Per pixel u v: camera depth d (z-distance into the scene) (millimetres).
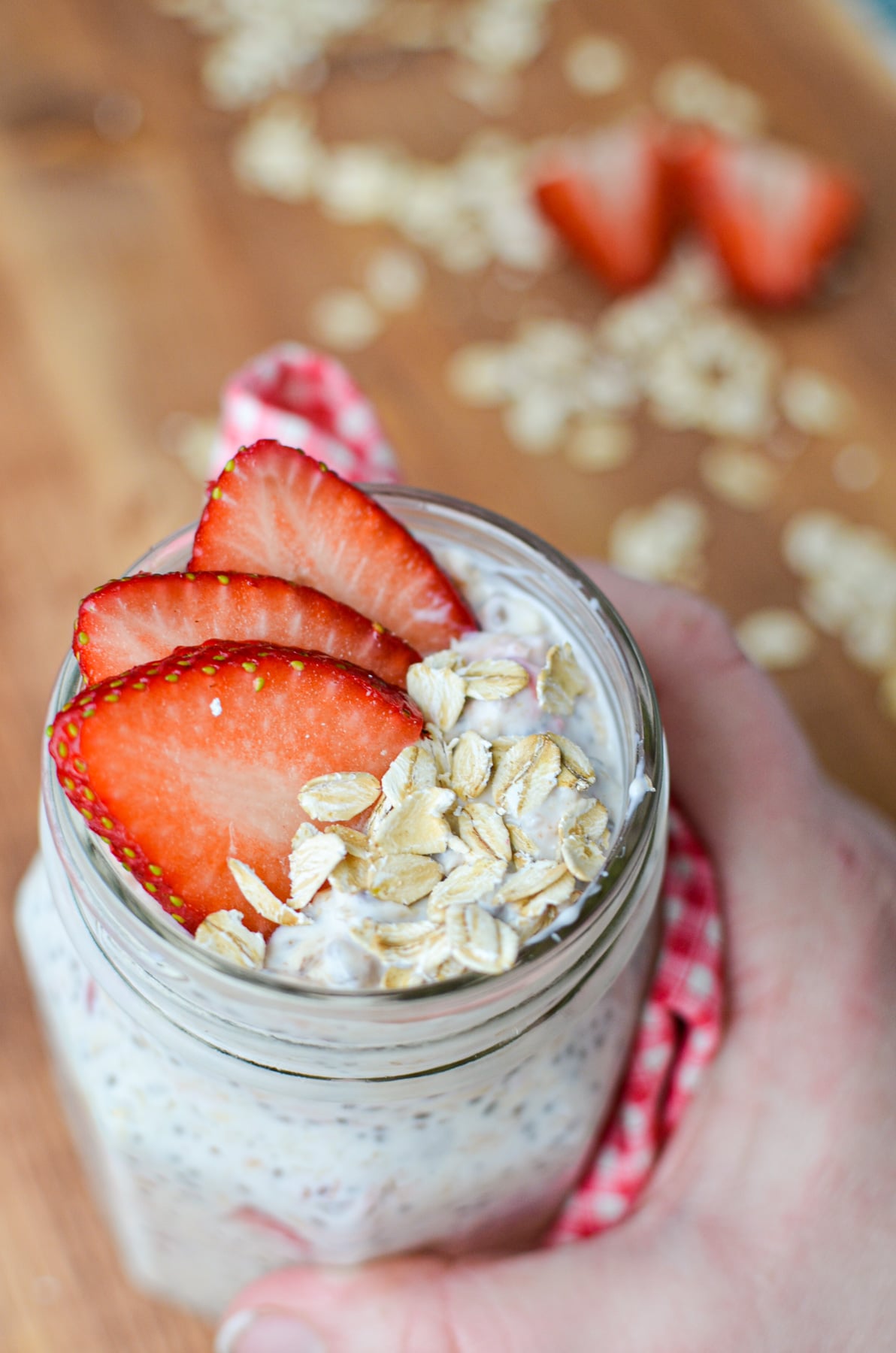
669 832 328
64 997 302
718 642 343
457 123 537
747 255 493
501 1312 300
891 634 428
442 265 496
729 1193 312
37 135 502
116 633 268
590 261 499
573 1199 323
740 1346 299
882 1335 301
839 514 454
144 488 423
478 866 263
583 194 494
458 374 469
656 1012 319
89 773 256
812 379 482
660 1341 298
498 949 255
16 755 384
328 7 562
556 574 289
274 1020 257
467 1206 300
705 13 571
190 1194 298
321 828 266
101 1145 307
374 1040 258
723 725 336
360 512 281
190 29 545
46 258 470
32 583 405
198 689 259
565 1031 278
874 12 611
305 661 263
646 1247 308
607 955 276
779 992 323
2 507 416
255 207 499
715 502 452
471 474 450
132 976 271
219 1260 322
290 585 271
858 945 326
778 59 560
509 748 272
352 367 467
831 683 423
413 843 264
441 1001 252
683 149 505
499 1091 287
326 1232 294
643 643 342
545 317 489
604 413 467
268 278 481
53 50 528
